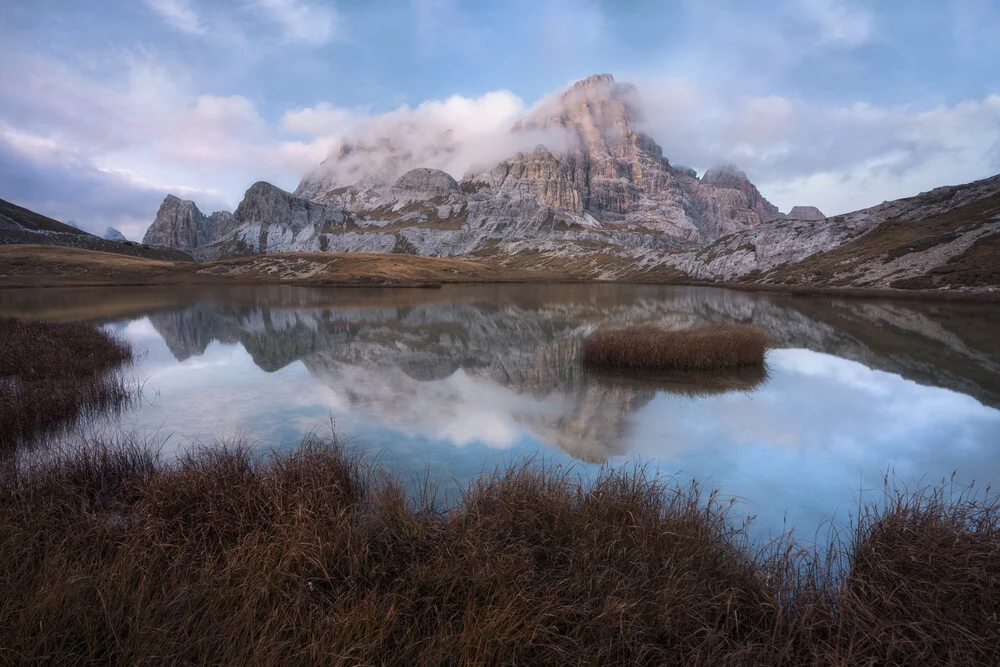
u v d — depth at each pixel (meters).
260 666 3.51
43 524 5.51
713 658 3.92
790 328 31.44
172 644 3.67
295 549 4.88
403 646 3.97
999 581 4.52
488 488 6.52
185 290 74.38
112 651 3.66
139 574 4.58
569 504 5.95
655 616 4.30
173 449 9.90
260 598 4.34
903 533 5.36
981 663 3.88
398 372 18.47
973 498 8.02
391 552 5.20
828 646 4.00
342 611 4.14
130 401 14.02
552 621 4.25
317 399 14.46
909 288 60.94
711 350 18.39
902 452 10.42
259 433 11.20
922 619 4.28
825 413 13.21
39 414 10.88
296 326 33.34
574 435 11.27
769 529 7.02
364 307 48.53
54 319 35.44
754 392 15.44
